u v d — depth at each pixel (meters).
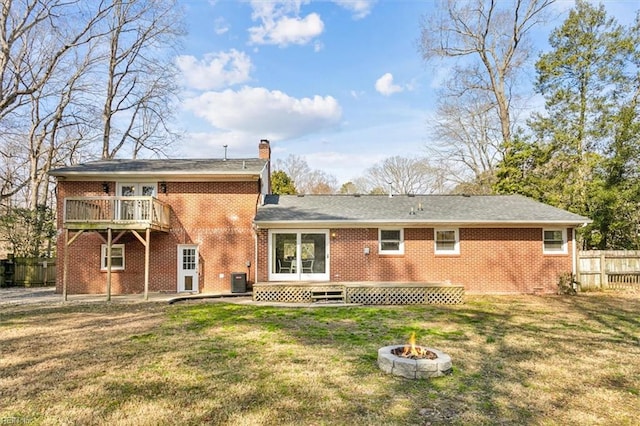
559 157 21.73
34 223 22.52
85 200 13.99
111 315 10.67
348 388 5.23
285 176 36.00
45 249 24.19
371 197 18.48
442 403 4.76
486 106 26.17
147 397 4.94
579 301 13.18
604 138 21.00
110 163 17.61
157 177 15.98
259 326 9.19
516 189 21.75
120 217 14.20
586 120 21.70
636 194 18.84
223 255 16.03
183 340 7.80
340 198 18.33
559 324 9.44
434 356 6.05
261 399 4.87
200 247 16.05
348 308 12.04
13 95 17.80
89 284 15.83
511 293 15.28
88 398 4.90
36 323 9.55
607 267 15.93
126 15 22.95
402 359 5.82
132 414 4.45
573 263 15.49
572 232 15.59
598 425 4.24
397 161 42.38
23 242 22.88
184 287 15.93
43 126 24.50
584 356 6.78
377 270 15.40
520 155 22.05
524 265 15.46
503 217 15.21
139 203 14.12
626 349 7.22
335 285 13.85
